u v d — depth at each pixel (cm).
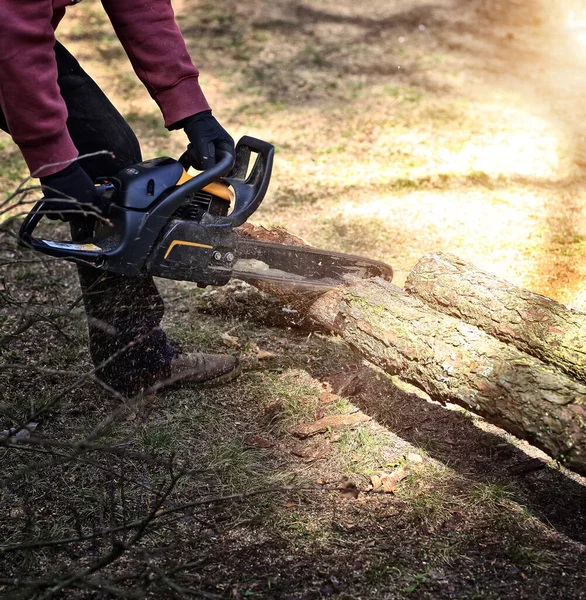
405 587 210
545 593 208
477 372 238
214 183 262
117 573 212
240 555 222
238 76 748
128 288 274
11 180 537
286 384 311
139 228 242
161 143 600
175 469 258
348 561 220
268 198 506
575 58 794
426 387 256
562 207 485
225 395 304
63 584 181
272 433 282
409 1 962
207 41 839
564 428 214
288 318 357
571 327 265
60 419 283
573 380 235
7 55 211
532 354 273
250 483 252
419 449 272
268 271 288
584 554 223
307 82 731
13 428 273
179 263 257
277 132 623
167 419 285
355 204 496
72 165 231
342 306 285
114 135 267
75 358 322
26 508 220
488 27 883
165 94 262
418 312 269
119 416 278
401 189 517
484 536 230
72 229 273
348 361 328
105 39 853
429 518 237
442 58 790
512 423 229
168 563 217
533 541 228
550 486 254
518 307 280
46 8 214
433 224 464
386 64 774
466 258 419
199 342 339
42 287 389
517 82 728
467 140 596
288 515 238
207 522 235
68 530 229
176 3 952
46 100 219
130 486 249
